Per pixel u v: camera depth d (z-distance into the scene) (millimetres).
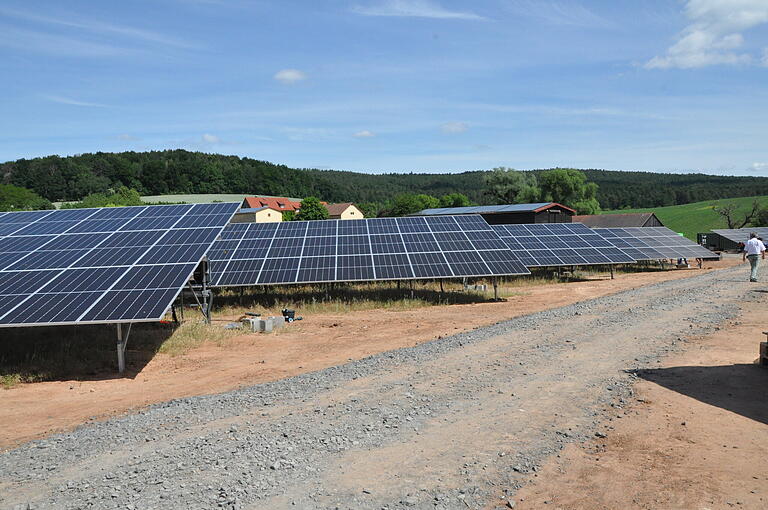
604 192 195625
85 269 18078
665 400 9773
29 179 147000
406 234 31453
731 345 13758
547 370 12203
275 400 10867
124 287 16344
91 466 7832
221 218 23922
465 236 30625
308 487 6855
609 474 6988
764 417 8734
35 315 14656
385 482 6934
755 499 6168
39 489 7109
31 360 15820
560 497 6430
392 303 26000
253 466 7531
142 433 9203
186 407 10711
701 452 7527
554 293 29391
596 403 9836
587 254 37312
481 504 6316
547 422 8953
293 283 26078
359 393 11016
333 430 8867
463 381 11578
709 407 9297
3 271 18188
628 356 13148
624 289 30078
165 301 15305
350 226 33594
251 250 30281
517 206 71062
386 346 16891
